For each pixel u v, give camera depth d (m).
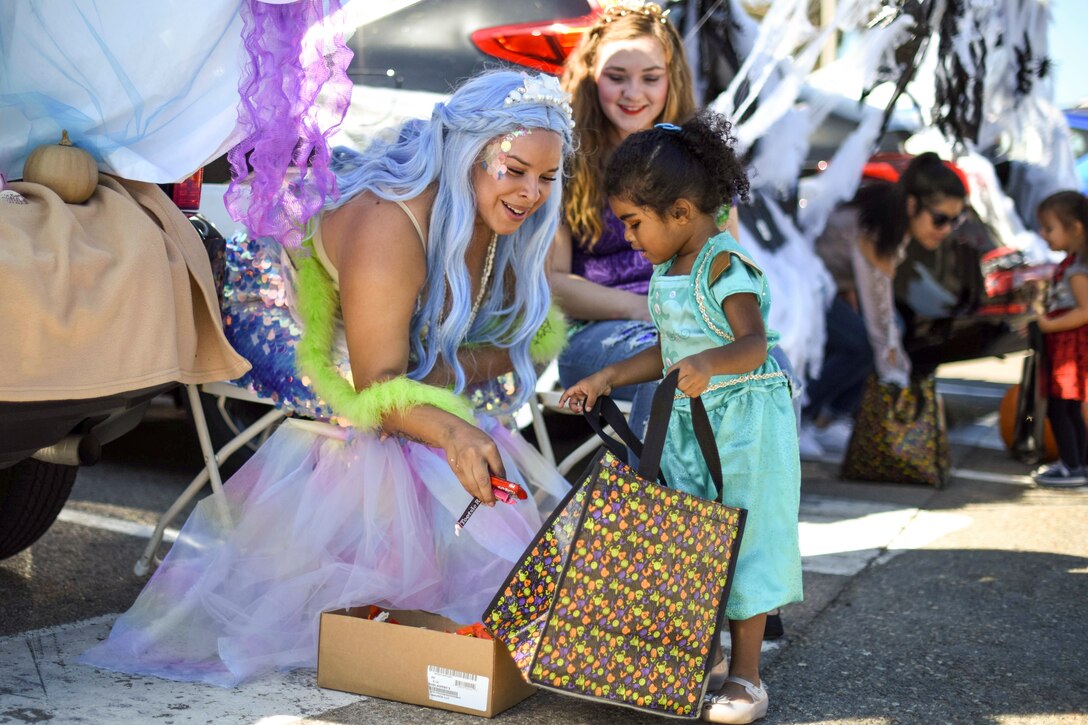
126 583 3.29
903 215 5.38
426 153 2.74
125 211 2.35
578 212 3.67
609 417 2.61
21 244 2.13
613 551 2.28
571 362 3.62
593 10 4.33
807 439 5.95
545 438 3.44
